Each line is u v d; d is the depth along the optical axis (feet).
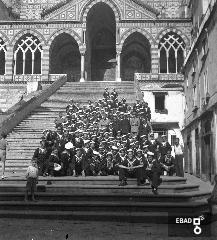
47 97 100.48
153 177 41.78
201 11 93.76
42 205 38.65
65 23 133.80
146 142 58.23
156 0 154.81
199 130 75.72
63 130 64.59
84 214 36.32
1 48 133.08
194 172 83.82
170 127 114.01
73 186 44.14
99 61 158.92
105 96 83.97
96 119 75.61
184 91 110.42
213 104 60.70
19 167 61.77
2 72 137.59
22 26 133.18
